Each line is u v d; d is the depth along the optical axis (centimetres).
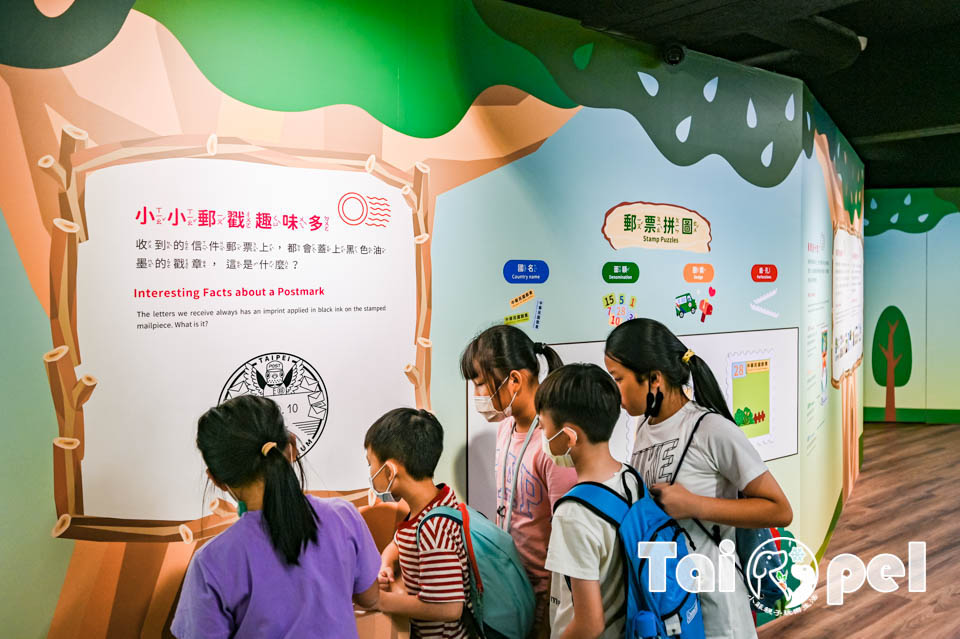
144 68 181
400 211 221
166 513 186
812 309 372
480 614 221
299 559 140
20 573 171
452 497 215
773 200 329
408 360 224
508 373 241
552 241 256
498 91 241
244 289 195
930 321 752
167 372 185
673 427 202
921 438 698
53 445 174
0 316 168
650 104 281
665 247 289
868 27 428
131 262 180
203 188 188
